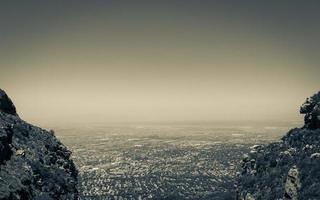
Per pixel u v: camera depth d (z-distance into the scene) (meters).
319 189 53.62
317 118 72.81
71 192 85.56
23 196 63.72
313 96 80.38
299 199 56.00
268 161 75.94
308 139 71.25
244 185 78.12
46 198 69.94
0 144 66.94
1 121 75.62
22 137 83.62
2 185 60.22
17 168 69.38
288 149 73.31
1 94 92.25
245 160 87.38
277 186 66.31
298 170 59.19
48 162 85.50
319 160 59.19
